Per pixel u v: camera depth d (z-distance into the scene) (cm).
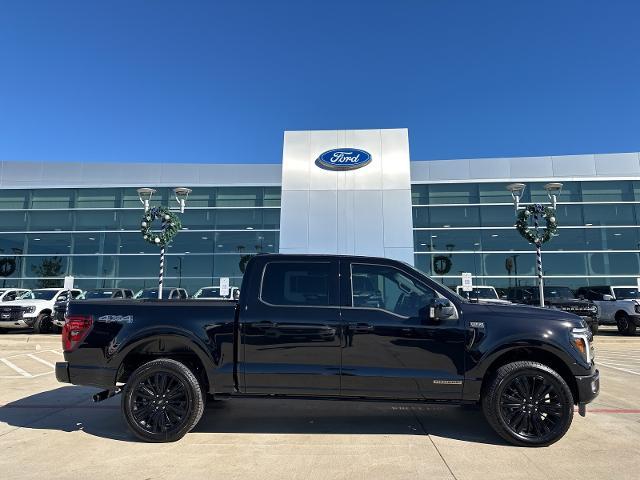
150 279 2506
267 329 523
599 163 2472
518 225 1803
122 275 2517
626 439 523
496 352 506
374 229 2162
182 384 520
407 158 2234
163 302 550
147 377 523
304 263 551
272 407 665
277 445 505
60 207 2592
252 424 584
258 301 534
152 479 416
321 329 519
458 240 2477
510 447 498
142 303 549
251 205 2575
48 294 1897
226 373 521
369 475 424
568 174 2478
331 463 453
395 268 547
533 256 2423
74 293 1966
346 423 589
